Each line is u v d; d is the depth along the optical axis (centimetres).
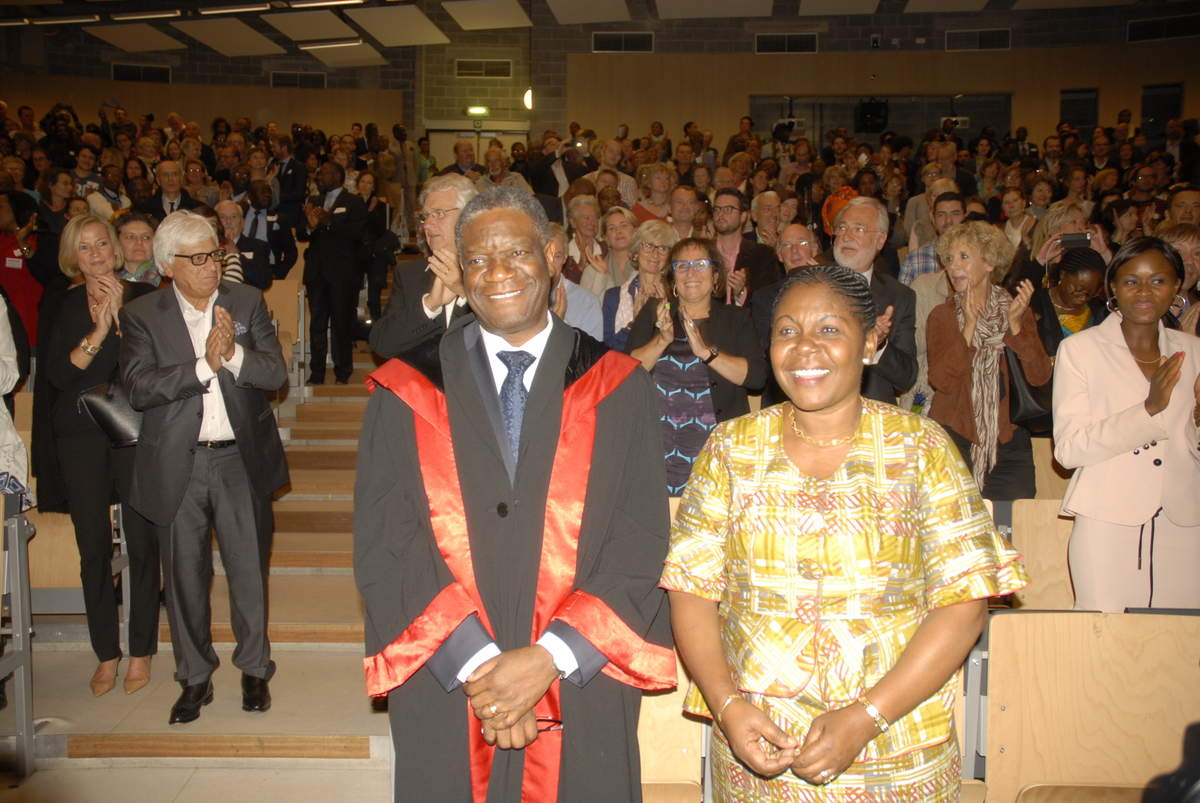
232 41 1834
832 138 1377
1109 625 265
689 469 371
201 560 370
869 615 187
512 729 213
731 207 529
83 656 447
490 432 229
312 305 705
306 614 459
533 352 236
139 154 1255
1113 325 313
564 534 224
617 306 457
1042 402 374
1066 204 505
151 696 399
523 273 223
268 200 762
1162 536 304
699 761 281
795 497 192
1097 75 1698
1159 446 303
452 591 218
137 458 362
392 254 838
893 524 188
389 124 1969
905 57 1752
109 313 388
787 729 188
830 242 791
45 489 411
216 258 365
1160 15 1662
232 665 433
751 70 1784
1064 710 265
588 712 223
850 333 189
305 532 551
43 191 823
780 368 192
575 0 1673
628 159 1166
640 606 222
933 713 189
